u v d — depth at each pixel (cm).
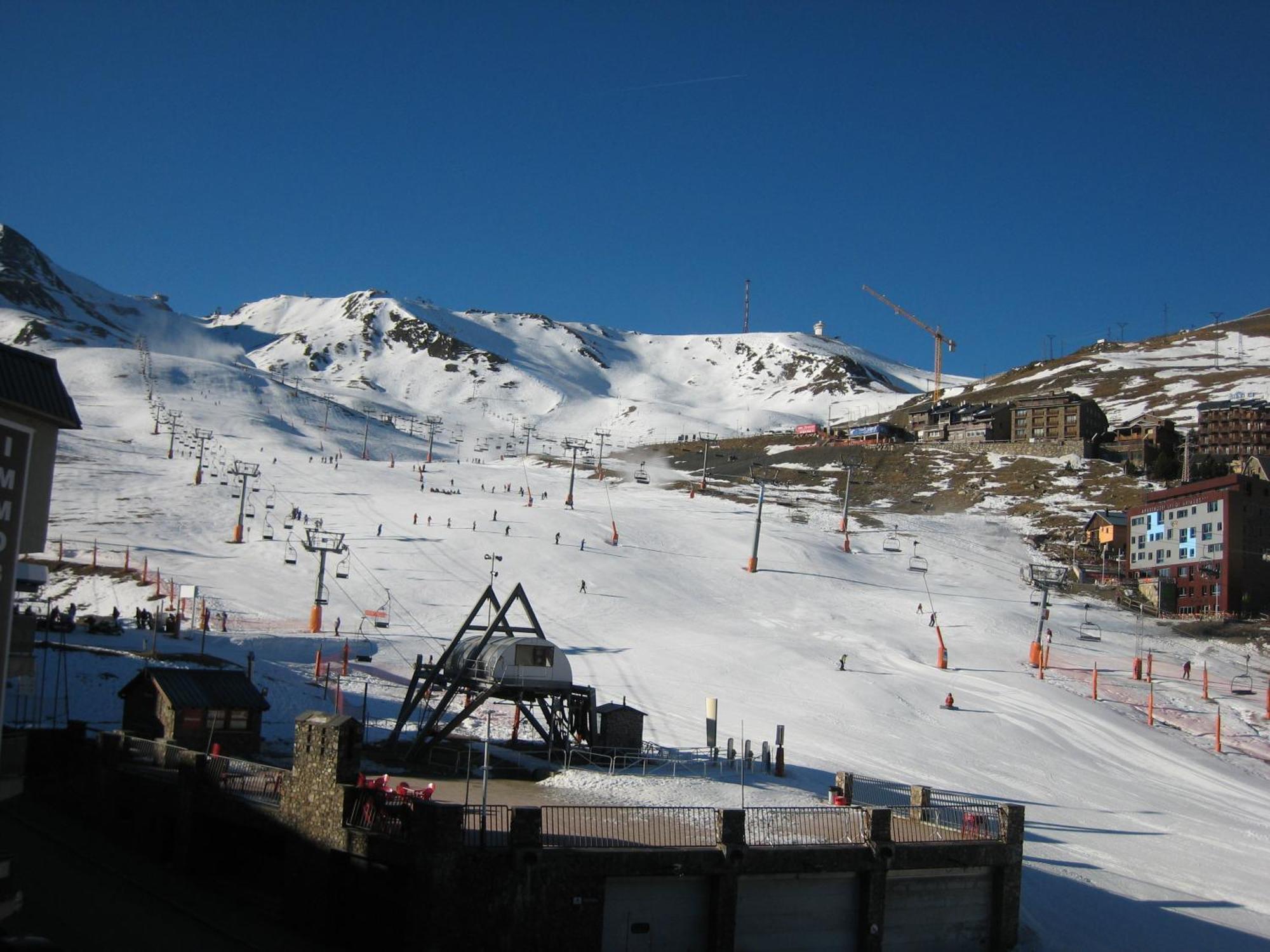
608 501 15175
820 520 14688
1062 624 10306
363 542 11094
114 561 9469
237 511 12469
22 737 2220
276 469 16138
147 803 3341
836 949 2970
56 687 4528
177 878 3072
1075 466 17862
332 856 2720
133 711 4006
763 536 12975
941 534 14388
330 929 2681
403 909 2523
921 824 3397
